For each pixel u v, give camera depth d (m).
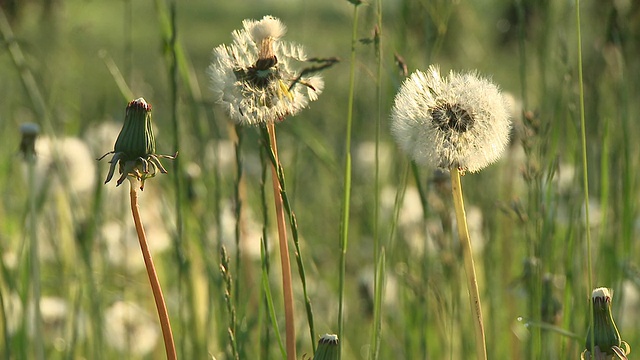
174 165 1.63
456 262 1.68
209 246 1.71
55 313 1.78
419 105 1.40
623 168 1.65
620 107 1.69
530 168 1.59
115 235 1.96
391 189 2.10
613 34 1.67
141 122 1.39
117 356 1.85
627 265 1.63
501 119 1.39
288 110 1.41
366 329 1.80
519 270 1.92
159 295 1.39
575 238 1.64
